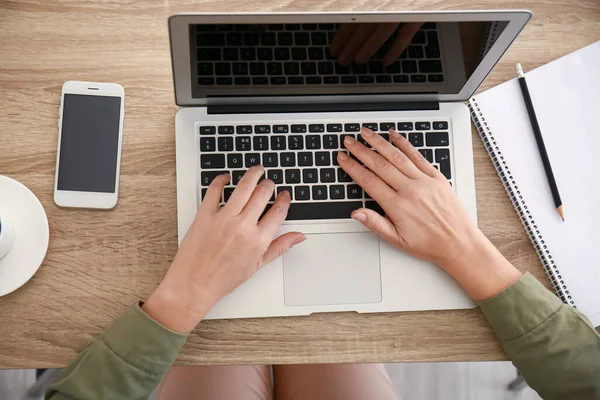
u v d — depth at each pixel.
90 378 0.66
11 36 0.75
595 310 0.77
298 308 0.73
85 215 0.73
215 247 0.69
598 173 0.79
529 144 0.79
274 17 0.57
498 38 0.63
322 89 0.69
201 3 0.78
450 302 0.74
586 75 0.80
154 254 0.74
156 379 0.68
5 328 0.71
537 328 0.71
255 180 0.72
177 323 0.68
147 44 0.77
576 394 0.70
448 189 0.74
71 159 0.73
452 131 0.77
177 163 0.73
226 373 1.02
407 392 1.31
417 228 0.73
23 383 1.23
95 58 0.76
